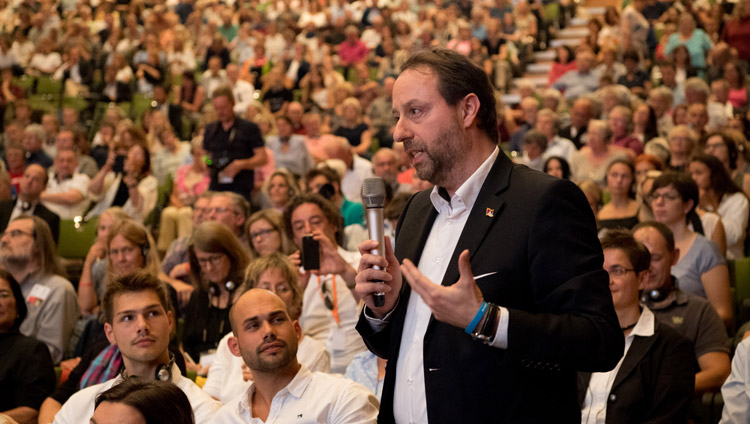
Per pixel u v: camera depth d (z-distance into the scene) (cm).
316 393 267
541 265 169
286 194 602
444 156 179
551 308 169
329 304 387
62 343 459
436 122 178
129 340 288
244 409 270
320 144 921
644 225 374
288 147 848
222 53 1303
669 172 450
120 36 1459
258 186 710
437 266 184
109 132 979
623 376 297
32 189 662
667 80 972
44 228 471
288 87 1205
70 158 775
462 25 1243
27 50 1464
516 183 179
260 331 264
